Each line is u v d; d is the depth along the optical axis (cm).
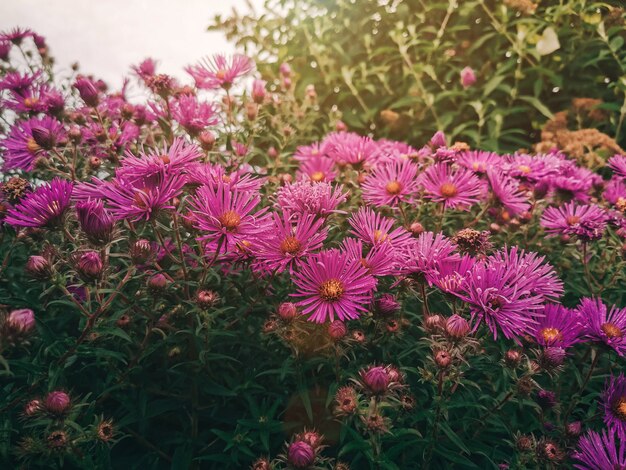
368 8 61
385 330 26
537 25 56
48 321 28
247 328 28
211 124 32
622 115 48
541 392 24
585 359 27
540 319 24
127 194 23
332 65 58
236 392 26
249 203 25
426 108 54
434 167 31
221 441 27
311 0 62
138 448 28
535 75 54
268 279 27
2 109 37
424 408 25
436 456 26
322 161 37
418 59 58
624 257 31
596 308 25
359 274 24
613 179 38
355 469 25
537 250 35
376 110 56
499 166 34
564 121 49
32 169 31
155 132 36
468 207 32
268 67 57
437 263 23
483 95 52
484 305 22
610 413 24
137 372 26
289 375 27
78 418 25
